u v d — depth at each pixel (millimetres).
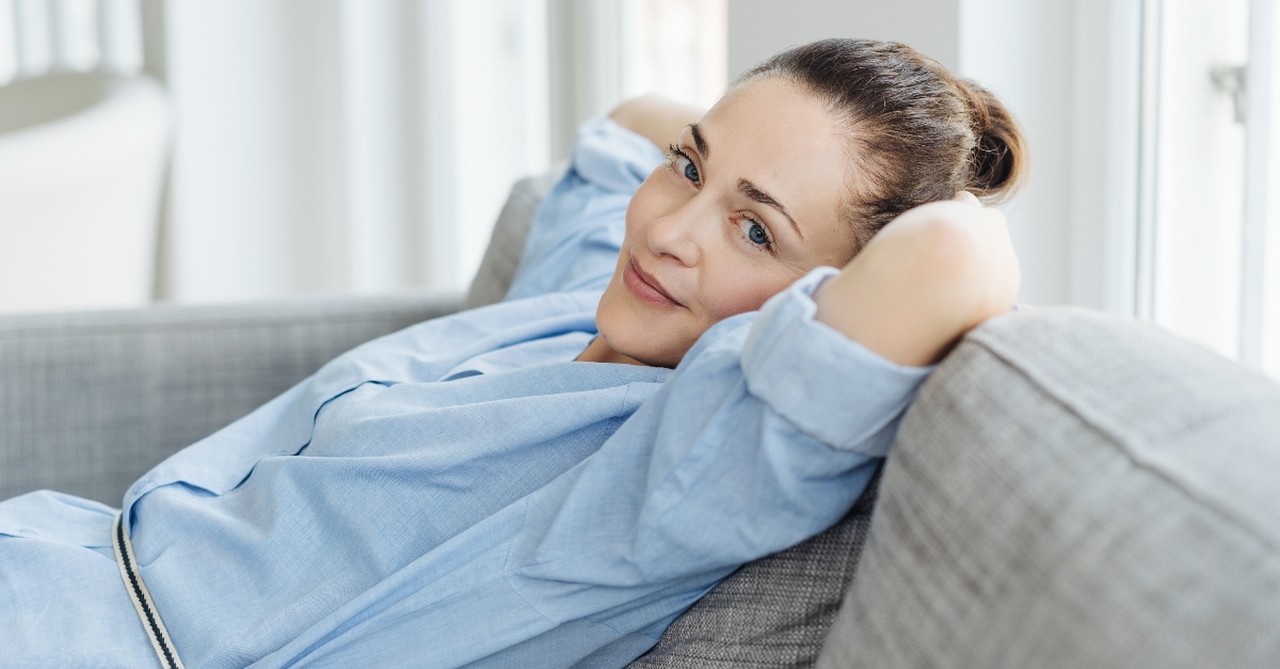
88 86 2502
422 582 775
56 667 800
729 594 740
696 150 824
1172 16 1228
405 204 2715
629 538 724
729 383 694
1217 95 1226
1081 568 454
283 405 1049
